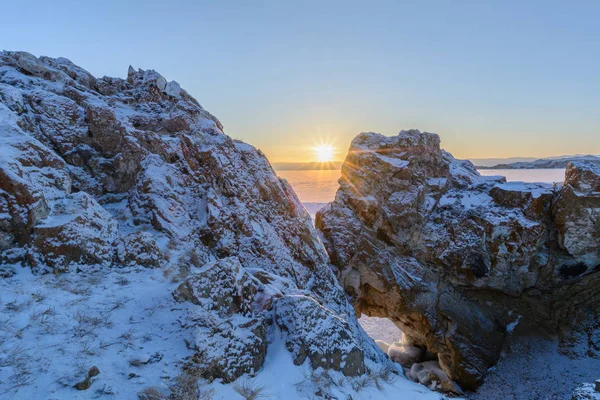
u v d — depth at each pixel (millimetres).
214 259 11172
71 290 7207
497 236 18891
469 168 26266
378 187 21844
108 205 11398
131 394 4977
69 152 11492
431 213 21219
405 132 22750
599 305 18484
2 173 7719
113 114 12359
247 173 14414
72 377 4926
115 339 6059
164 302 7223
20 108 11172
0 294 6527
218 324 6711
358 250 21344
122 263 8695
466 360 18719
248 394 5855
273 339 7559
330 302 14070
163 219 10609
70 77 15258
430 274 20625
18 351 5207
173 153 12953
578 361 17484
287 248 13750
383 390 7512
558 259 18859
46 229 7824
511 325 19547
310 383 6605
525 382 17531
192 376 5598
